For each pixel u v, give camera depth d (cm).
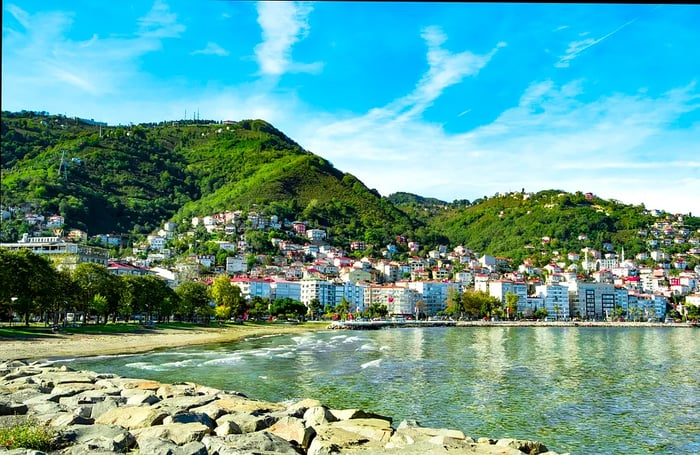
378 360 8431
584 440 3928
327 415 3341
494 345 12325
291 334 16900
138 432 2570
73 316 15962
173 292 16950
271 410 3494
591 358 9288
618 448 3753
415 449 2522
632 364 8369
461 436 2973
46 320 13275
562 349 11275
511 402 5156
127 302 14525
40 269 11256
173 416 2895
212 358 8500
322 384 6066
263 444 2462
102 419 2970
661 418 4569
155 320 18700
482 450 2567
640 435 4059
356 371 7169
